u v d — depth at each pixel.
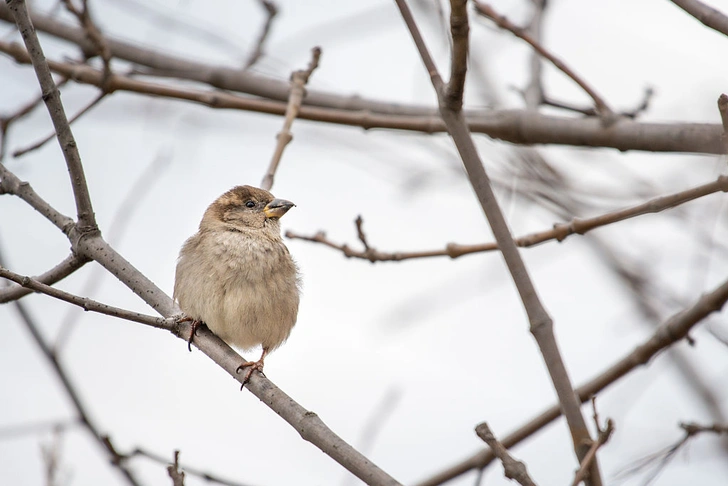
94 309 7.68
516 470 5.71
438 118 10.34
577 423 6.03
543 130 9.83
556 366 6.15
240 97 10.68
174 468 6.98
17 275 7.34
